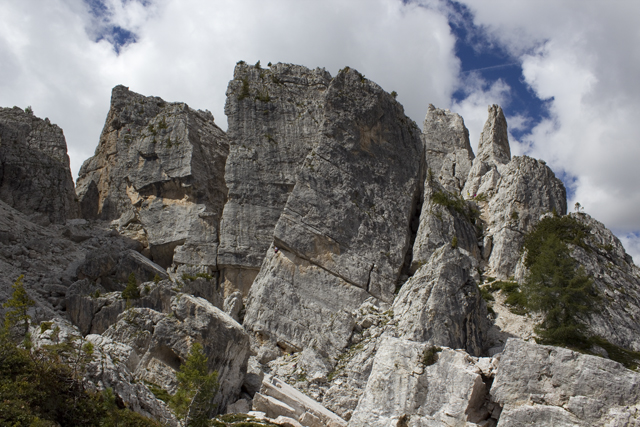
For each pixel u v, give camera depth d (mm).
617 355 45375
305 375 46250
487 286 54656
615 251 55906
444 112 87125
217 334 41125
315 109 66438
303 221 57000
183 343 40219
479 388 32281
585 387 30375
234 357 42000
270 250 57969
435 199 59656
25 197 66938
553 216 56938
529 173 62344
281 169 63875
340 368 45812
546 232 55188
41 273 55812
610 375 30250
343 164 59438
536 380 31359
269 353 51344
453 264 47125
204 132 72188
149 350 39781
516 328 48500
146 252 66250
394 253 56719
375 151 60969
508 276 56281
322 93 67375
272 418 38531
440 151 82625
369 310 50844
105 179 78062
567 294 46500
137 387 32625
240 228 61562
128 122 79688
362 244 56688
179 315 41281
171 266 62969
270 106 66250
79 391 28922
